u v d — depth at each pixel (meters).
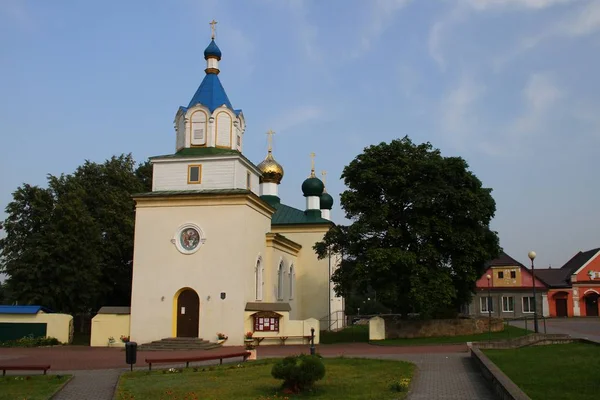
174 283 34.56
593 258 67.44
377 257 33.41
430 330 36.91
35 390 17.70
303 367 16.03
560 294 66.94
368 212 36.50
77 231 40.81
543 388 14.86
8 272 40.16
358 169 37.06
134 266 35.19
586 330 41.97
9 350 32.47
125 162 52.50
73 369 23.67
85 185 48.56
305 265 52.06
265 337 33.75
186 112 37.91
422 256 34.56
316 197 55.50
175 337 33.81
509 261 67.56
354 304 86.94
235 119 38.28
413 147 37.09
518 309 66.44
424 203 34.84
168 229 35.31
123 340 34.16
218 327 33.62
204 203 35.12
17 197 41.94
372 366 21.56
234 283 33.91
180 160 36.44
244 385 17.58
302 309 51.31
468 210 35.22
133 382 18.80
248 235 35.50
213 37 40.06
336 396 15.34
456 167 36.12
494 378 15.61
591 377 16.58
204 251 34.59
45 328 36.22
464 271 35.88
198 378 19.33
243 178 37.38
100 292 46.03
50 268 39.62
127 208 48.22
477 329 38.22
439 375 19.33
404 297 36.22
